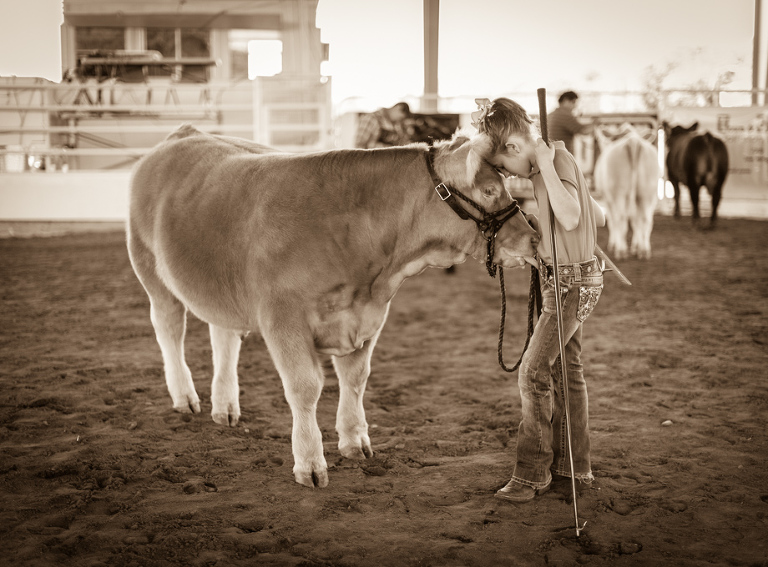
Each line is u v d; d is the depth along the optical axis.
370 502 2.98
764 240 11.87
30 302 7.50
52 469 3.28
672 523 2.77
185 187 3.60
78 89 11.94
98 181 12.81
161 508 2.92
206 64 11.45
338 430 3.53
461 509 2.92
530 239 2.93
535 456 2.99
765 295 7.60
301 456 3.12
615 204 10.53
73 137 12.33
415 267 3.15
